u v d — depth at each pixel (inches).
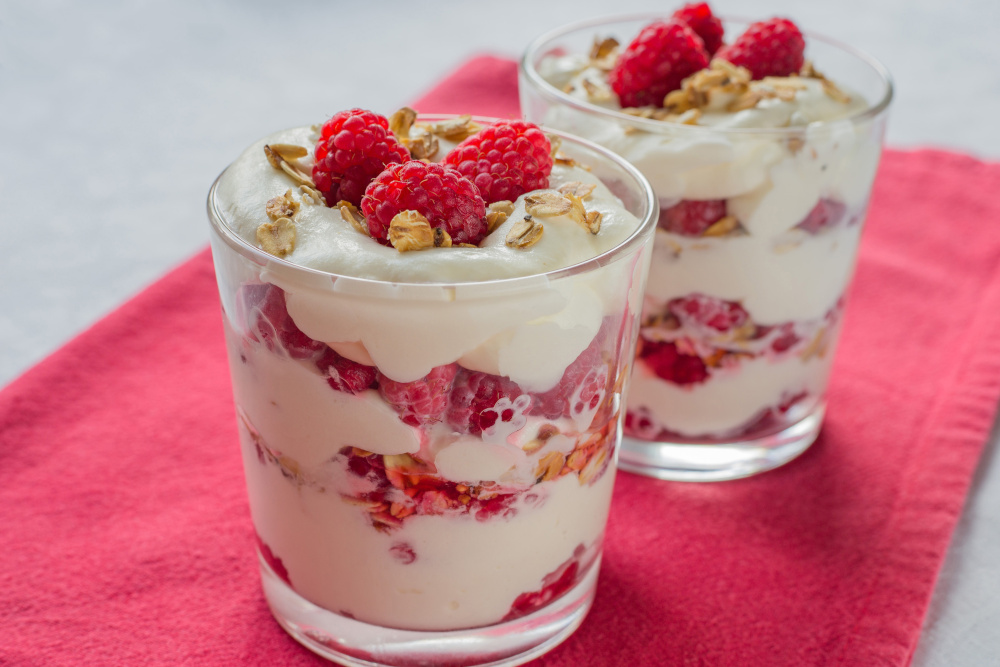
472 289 13.6
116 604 16.0
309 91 31.7
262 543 15.6
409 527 14.6
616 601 16.3
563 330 14.0
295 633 15.7
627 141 16.9
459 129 15.9
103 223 24.2
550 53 19.0
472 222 14.4
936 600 16.7
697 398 17.8
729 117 17.3
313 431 14.4
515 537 14.8
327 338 13.9
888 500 17.7
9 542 16.5
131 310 19.7
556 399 14.3
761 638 16.0
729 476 18.1
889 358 20.0
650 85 17.8
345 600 15.1
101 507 17.1
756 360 17.6
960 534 17.5
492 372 14.0
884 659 15.7
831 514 17.5
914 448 18.5
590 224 14.7
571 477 14.9
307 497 14.7
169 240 23.7
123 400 18.5
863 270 21.4
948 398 19.1
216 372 19.1
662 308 17.4
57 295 21.7
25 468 17.4
